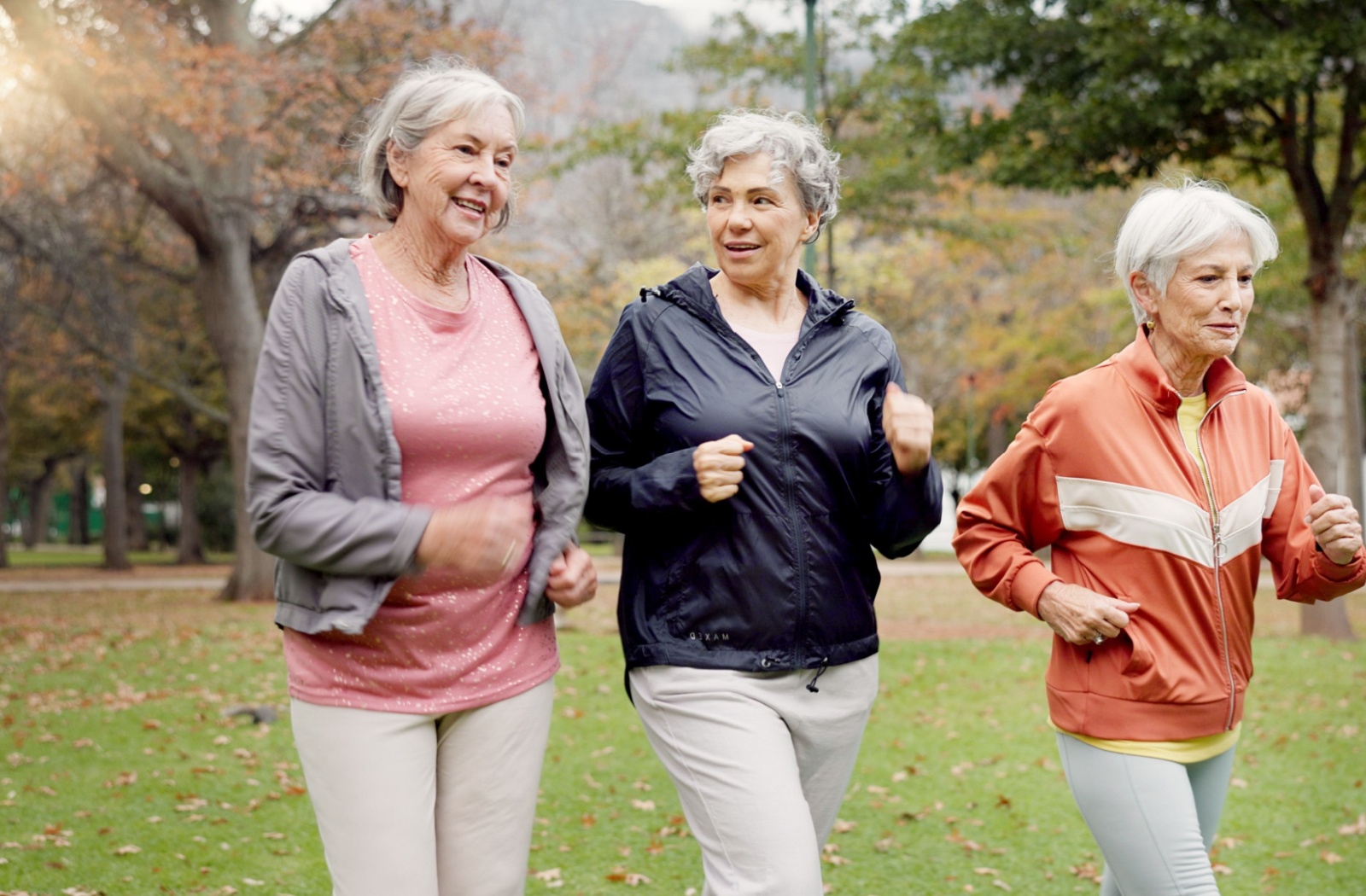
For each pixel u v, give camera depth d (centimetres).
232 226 1730
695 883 451
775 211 273
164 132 1683
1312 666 990
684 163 1594
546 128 2422
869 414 280
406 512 223
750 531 260
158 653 1141
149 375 1983
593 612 1530
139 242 2162
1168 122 1060
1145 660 251
